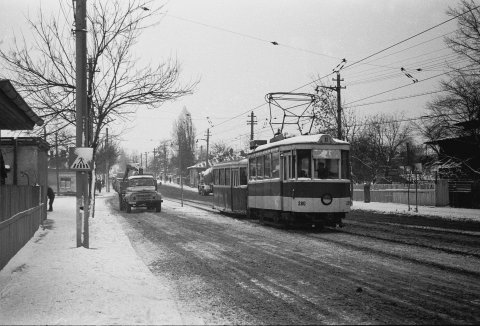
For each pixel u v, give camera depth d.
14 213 11.71
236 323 6.02
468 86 27.38
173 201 43.97
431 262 10.17
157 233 17.16
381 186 39.81
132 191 28.97
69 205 33.94
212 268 10.01
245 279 8.81
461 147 34.50
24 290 7.60
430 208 30.23
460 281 8.30
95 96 18.17
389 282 8.28
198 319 6.17
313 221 17.11
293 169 17.34
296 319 6.19
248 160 22.39
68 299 7.00
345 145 17.55
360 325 5.88
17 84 16.92
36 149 19.70
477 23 24.52
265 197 19.86
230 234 16.56
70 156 12.43
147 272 9.28
